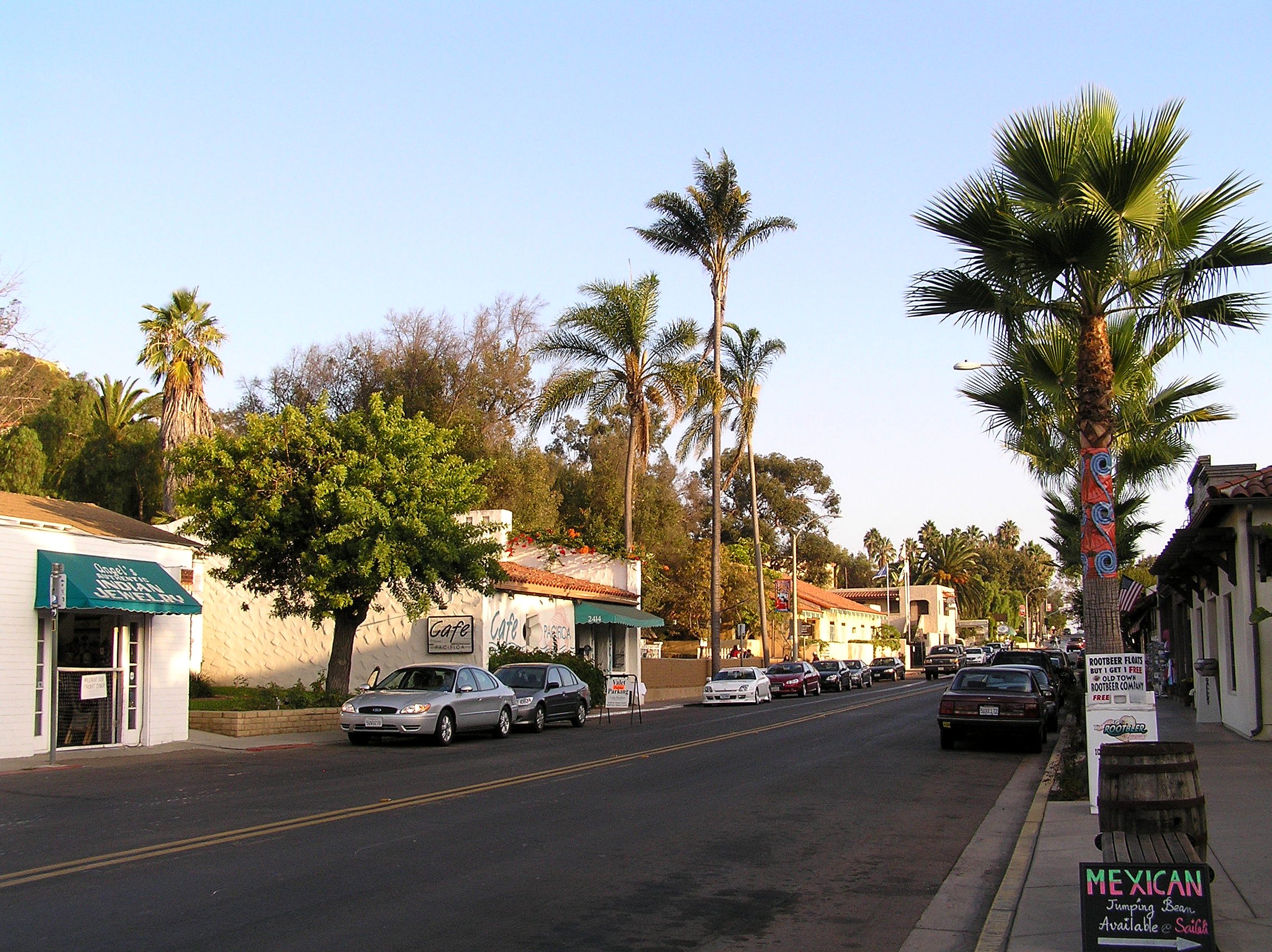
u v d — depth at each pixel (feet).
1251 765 49.49
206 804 41.75
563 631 119.65
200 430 140.87
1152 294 46.06
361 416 80.94
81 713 62.39
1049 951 22.84
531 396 151.64
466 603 103.55
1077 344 48.67
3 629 56.59
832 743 71.05
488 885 28.30
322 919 24.59
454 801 42.70
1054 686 97.91
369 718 68.59
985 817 41.14
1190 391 68.23
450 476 80.79
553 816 39.34
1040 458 68.74
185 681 68.33
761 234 135.13
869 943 24.13
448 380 149.69
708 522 232.94
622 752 64.34
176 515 125.90
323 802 42.11
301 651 107.96
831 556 339.36
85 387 147.43
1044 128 43.62
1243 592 60.90
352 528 74.33
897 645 301.22
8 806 41.04
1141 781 25.49
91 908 25.25
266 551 77.56
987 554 468.34
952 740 67.10
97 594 58.85
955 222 45.21
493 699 76.33
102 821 37.29
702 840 35.19
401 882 28.30
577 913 25.73
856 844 35.29
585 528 144.46
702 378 131.44
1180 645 107.24
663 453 188.24
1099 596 42.93
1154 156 40.98
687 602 186.19
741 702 128.67
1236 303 45.06
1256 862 29.45
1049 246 43.60
